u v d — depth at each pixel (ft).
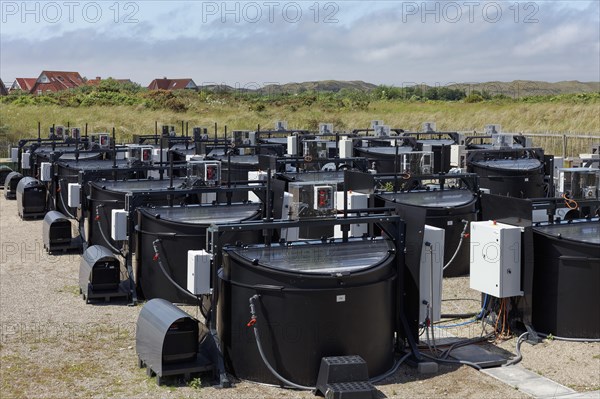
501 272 26.78
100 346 26.18
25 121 133.49
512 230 26.81
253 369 22.41
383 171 62.54
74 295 33.58
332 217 23.99
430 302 25.05
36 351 25.53
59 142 76.54
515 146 60.49
